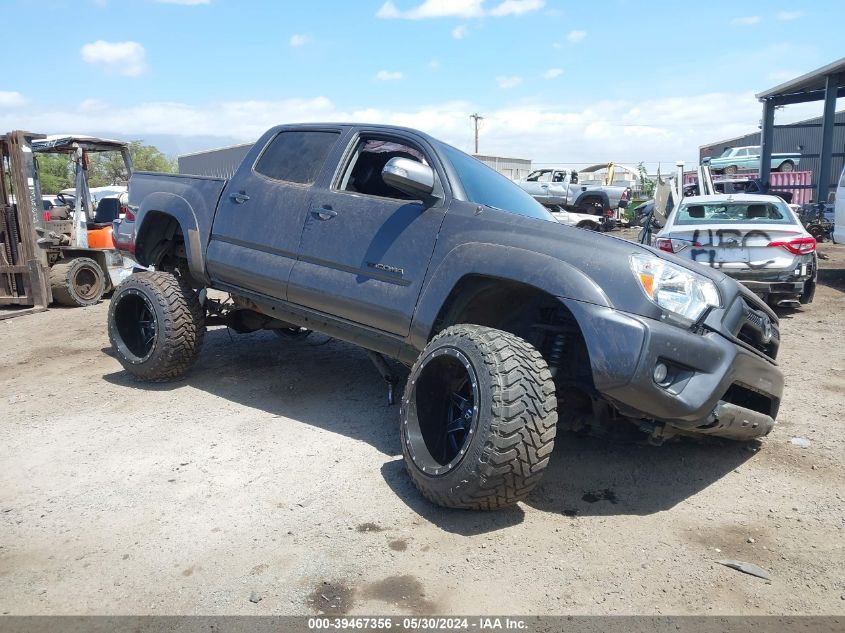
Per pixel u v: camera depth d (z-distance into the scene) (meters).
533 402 3.01
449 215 3.76
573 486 3.62
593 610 2.56
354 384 5.35
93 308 10.20
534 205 4.52
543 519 3.26
